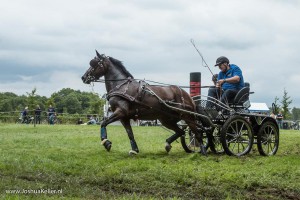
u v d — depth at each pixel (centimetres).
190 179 882
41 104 5262
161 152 1286
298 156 1186
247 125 1203
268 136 1250
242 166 1021
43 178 886
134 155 1185
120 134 2039
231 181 876
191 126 1223
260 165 1045
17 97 7012
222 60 1260
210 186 845
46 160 1049
